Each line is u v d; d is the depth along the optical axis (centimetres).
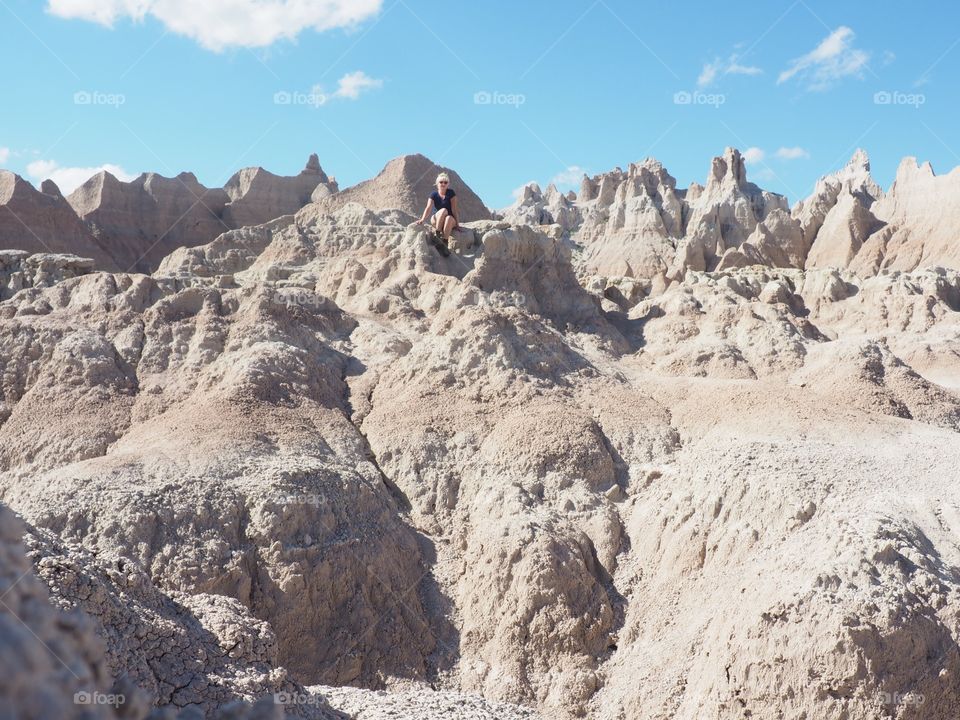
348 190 5806
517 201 13525
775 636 1648
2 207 6800
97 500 2050
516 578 2106
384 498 2384
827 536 1830
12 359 2628
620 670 1970
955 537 1895
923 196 10000
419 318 3247
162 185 8338
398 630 2075
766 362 3281
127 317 2870
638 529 2323
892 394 3005
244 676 1110
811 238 10425
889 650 1581
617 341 3528
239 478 2192
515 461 2477
